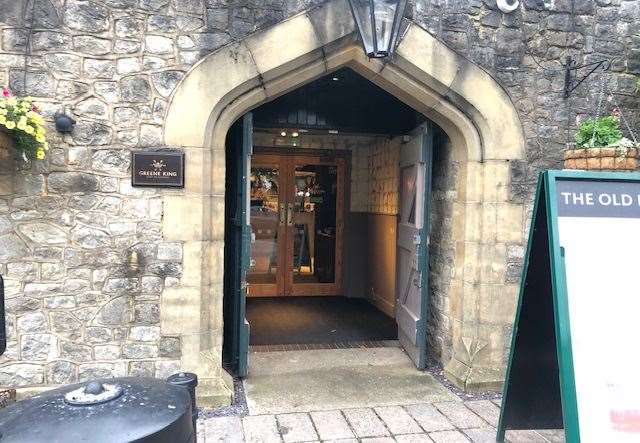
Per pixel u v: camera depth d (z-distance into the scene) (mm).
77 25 3191
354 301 6680
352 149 6773
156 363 3371
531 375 2850
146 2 3262
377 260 6398
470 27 3668
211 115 3387
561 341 2182
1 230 3146
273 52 3396
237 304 3887
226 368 4105
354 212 6848
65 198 3227
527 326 2787
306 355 4516
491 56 3703
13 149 3008
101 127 3248
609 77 3877
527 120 3773
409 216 4570
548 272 2680
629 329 2229
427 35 3600
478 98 3686
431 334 4496
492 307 3793
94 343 3295
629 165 3168
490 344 3801
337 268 6961
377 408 3436
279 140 6520
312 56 3500
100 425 1273
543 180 2490
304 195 6879
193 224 3369
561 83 3805
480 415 3350
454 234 4031
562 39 3789
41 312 3225
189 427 1480
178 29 3301
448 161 4188
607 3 3848
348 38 3504
